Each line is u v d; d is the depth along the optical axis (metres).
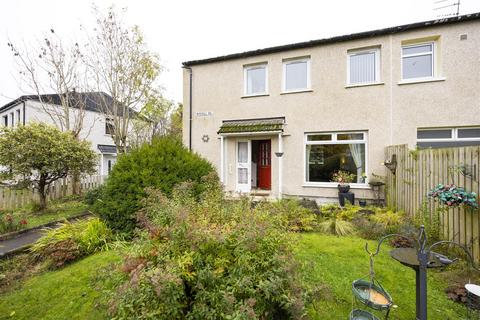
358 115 8.77
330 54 9.17
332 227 5.87
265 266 2.23
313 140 9.53
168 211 2.71
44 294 3.41
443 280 3.54
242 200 3.40
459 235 4.22
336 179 8.94
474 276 3.49
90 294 3.28
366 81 8.88
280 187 9.56
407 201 6.26
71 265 4.29
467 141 7.76
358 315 2.38
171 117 20.67
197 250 2.28
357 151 8.88
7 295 3.51
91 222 5.16
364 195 8.55
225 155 10.69
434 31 7.94
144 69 12.77
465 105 7.66
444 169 4.61
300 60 9.79
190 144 11.32
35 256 4.57
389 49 8.42
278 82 9.94
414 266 2.46
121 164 5.60
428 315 2.81
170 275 1.94
